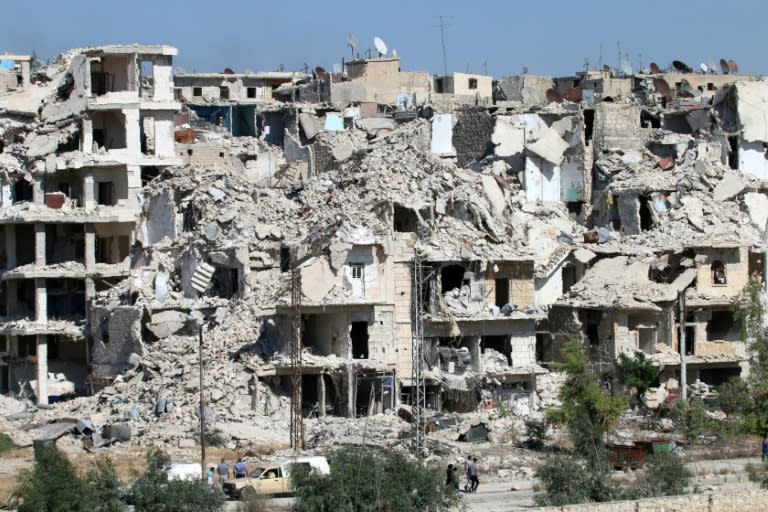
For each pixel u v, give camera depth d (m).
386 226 108.88
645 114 135.88
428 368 107.00
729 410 101.38
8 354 123.75
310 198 118.25
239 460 89.50
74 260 125.44
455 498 78.62
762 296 119.88
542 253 120.06
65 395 121.38
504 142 128.75
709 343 114.75
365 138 134.50
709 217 121.88
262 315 107.75
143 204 122.38
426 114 136.38
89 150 128.12
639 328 112.75
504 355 109.56
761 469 89.38
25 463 95.12
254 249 113.31
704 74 153.12
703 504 75.50
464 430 99.12
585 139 131.00
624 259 116.44
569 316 114.06
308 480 76.38
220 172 122.81
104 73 130.38
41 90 130.38
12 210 124.06
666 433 102.19
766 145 132.62
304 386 104.88
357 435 97.38
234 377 103.31
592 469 83.56
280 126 140.25
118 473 87.00
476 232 111.88
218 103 142.50
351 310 104.81
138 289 115.94
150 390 104.56
